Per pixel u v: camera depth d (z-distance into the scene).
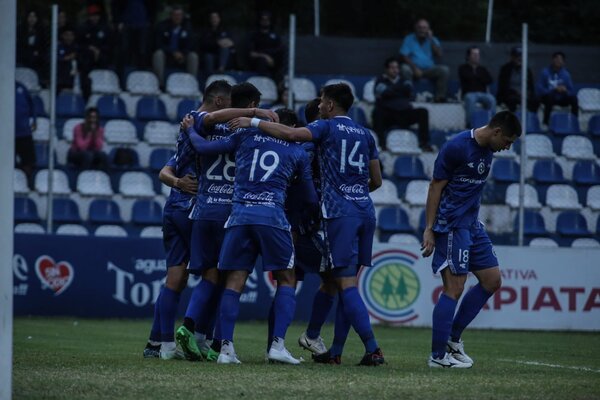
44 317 52.34
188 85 67.56
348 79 71.75
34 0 79.69
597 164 67.81
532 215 64.25
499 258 55.34
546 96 68.88
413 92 67.94
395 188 63.72
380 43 74.75
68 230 58.50
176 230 30.33
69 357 30.05
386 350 38.28
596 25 81.50
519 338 49.06
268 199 28.19
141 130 65.94
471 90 68.00
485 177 29.58
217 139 29.17
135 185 61.50
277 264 28.14
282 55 68.38
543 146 67.00
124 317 53.31
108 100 65.94
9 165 19.11
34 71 64.81
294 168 28.66
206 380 23.67
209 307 30.08
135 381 23.28
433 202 29.52
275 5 76.75
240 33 71.75
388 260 54.53
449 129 68.69
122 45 66.88
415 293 54.62
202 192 29.39
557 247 55.97
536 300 55.56
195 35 68.25
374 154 29.78
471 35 79.25
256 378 24.22
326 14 77.12
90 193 60.25
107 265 53.22
